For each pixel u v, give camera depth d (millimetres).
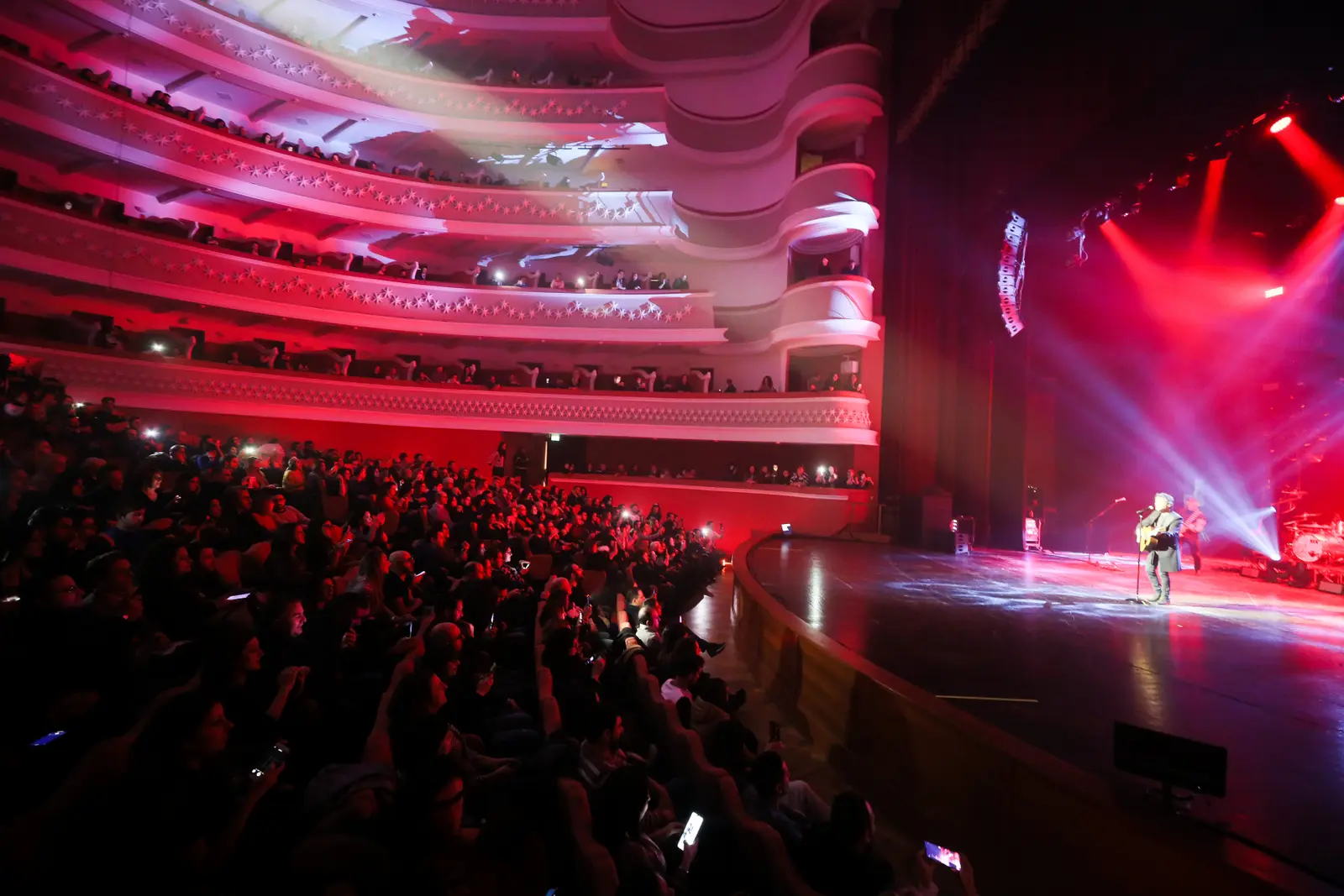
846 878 2650
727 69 21812
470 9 20562
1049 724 4492
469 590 5414
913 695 4727
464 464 20328
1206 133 8938
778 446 21016
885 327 19094
